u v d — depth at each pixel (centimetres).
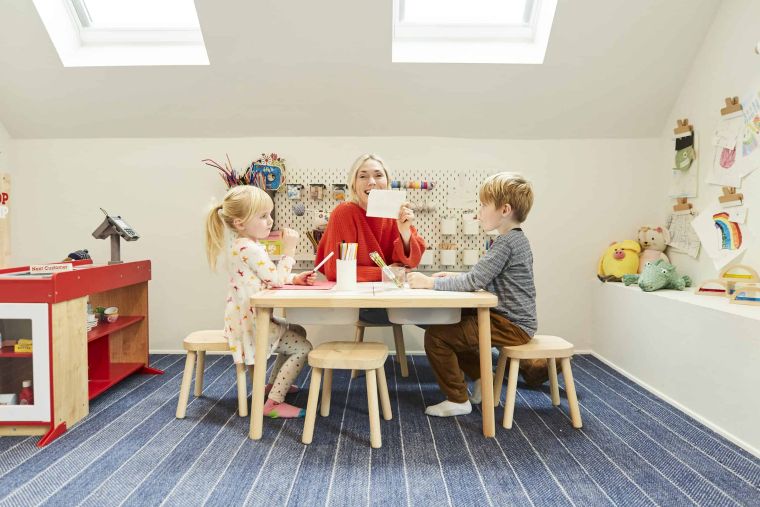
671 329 205
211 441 166
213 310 289
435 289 176
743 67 213
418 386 229
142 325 250
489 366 166
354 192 225
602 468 147
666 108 269
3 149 276
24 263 286
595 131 281
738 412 165
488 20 262
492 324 178
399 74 252
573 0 225
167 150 283
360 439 167
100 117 272
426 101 266
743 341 162
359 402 206
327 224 238
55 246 287
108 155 284
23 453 156
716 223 229
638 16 230
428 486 136
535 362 223
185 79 254
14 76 252
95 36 256
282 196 281
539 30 251
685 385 195
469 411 190
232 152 284
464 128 279
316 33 234
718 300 197
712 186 235
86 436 170
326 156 283
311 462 150
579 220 288
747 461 152
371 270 213
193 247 287
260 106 268
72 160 284
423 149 284
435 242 285
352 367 158
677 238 261
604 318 271
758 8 205
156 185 285
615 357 258
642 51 244
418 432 173
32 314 166
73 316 180
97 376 219
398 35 258
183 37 256
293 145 283
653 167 285
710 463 150
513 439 167
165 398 210
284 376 191
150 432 173
